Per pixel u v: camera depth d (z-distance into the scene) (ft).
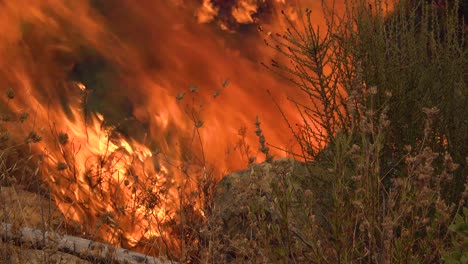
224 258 18.40
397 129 21.29
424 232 18.85
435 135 21.24
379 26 22.35
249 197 16.79
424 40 22.59
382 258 15.43
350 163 20.33
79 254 18.95
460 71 22.18
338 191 15.97
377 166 15.61
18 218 18.83
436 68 22.30
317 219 20.02
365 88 21.52
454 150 21.01
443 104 21.57
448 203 20.20
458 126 21.35
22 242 18.40
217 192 22.08
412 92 21.58
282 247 16.19
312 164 21.58
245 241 16.93
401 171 20.36
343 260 15.65
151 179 23.77
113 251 18.47
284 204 16.20
